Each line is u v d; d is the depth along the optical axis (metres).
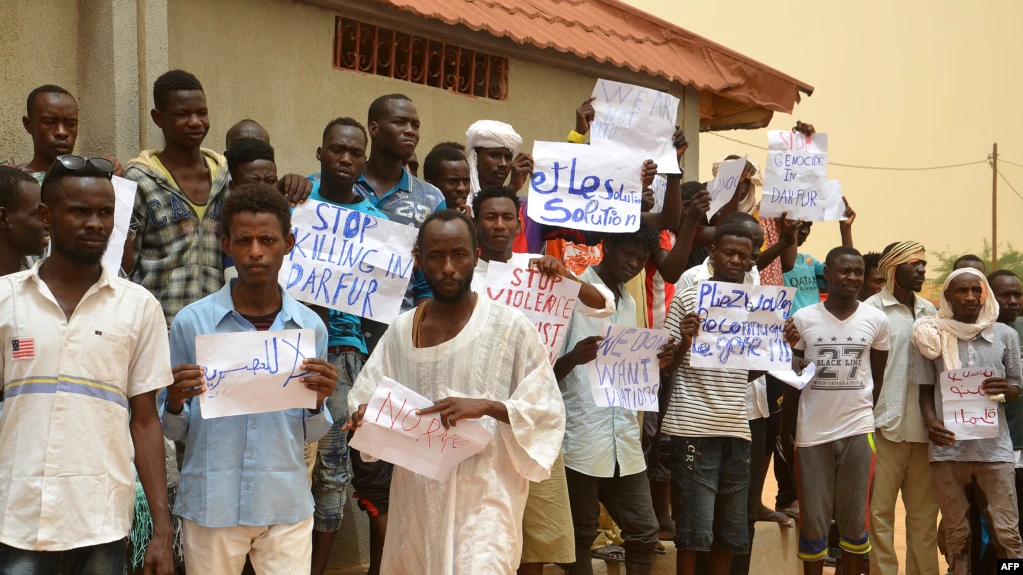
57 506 3.40
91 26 5.66
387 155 5.50
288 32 6.67
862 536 6.49
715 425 5.79
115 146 5.59
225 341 3.70
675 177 6.37
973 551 7.38
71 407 3.45
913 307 7.44
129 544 4.39
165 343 3.71
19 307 3.46
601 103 5.95
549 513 4.98
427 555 4.01
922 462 7.19
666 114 6.00
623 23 9.53
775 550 7.39
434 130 7.60
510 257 5.17
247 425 3.86
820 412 6.49
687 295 5.93
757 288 5.75
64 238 3.46
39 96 4.84
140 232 4.84
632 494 5.54
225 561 3.84
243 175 5.04
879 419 7.19
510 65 8.17
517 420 3.94
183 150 4.98
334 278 4.89
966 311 6.92
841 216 7.34
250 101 6.47
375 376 4.18
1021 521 7.38
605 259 5.70
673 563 6.66
